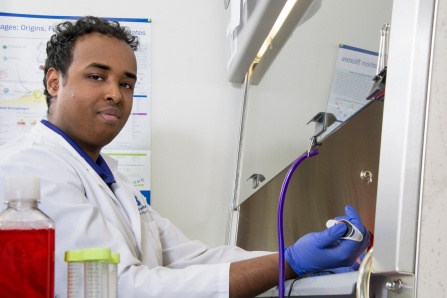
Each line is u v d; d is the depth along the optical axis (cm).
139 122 216
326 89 129
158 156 217
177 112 219
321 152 145
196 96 221
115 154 213
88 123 149
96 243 115
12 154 129
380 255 64
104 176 151
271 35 181
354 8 120
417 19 62
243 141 213
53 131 150
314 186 149
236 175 215
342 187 143
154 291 108
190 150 219
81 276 63
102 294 61
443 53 59
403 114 62
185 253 167
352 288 78
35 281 62
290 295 98
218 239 217
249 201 198
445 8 60
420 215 60
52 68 157
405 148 61
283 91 163
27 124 210
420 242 59
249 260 114
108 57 150
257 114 195
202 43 223
